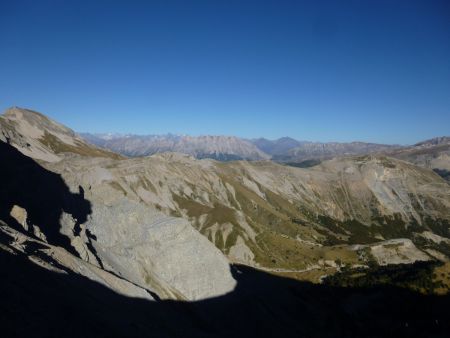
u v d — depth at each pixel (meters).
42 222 107.06
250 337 130.88
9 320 45.25
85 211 140.75
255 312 147.12
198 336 98.31
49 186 134.12
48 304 55.41
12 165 137.12
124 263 123.38
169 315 103.81
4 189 114.06
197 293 141.75
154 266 139.25
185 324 107.31
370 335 168.50
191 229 165.00
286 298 183.38
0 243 63.91
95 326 59.31
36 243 77.31
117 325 66.00
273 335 138.38
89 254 104.81
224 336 119.81
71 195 143.25
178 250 151.25
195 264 151.25
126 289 94.25
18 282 55.12
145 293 102.62
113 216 148.50
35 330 47.03
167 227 157.88
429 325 177.50
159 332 81.06
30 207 112.19
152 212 167.25
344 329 171.25
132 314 80.69
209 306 138.38
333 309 195.00
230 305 144.62
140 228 152.50
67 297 62.56
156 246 148.00
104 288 83.44
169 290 130.75
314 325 166.75
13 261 60.50
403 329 173.12
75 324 55.47
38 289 57.72
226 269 162.25
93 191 169.38
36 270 63.97
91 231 130.00
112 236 137.12
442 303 196.12
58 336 49.41
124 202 166.88
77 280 74.62
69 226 113.88
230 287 154.38
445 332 170.25
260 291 176.00
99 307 69.19
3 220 83.88
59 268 72.81
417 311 191.50
